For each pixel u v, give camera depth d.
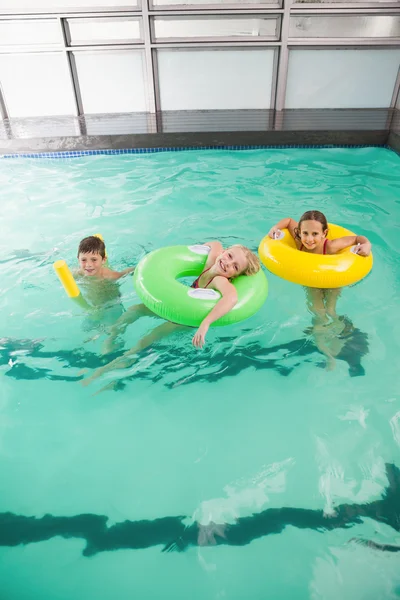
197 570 1.57
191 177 4.76
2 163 5.23
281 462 1.92
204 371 2.36
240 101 6.22
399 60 5.88
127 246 3.42
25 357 2.44
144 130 5.51
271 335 2.56
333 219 3.86
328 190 4.43
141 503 1.78
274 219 3.85
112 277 2.92
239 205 4.11
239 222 3.80
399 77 5.99
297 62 5.90
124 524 1.71
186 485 1.84
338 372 2.34
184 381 2.30
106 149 5.45
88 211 4.04
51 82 5.88
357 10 5.49
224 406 2.17
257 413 2.14
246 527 1.69
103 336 2.55
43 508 1.77
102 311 2.71
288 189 4.45
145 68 5.87
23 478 1.88
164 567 1.58
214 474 1.88
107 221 3.84
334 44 5.71
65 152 5.39
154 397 2.22
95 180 4.74
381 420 2.09
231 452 1.96
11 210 4.08
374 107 6.22
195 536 1.67
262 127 5.55
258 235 3.59
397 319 2.69
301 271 2.74
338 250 2.96
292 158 5.28
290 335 2.56
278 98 6.13
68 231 3.68
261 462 1.92
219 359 2.42
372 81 6.05
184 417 2.13
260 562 1.59
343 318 2.70
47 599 1.50
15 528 1.71
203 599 1.49
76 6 5.40
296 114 6.05
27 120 6.00
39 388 2.29
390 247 3.43
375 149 5.52
